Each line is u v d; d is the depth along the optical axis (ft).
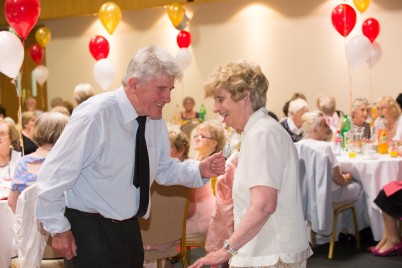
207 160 7.39
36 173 9.45
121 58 33.47
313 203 13.23
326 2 28.84
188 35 27.30
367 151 14.79
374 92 28.19
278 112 30.14
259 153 6.01
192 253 14.49
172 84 6.27
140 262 7.12
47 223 6.23
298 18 29.45
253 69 6.27
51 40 35.14
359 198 14.84
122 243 6.73
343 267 13.07
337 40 28.78
